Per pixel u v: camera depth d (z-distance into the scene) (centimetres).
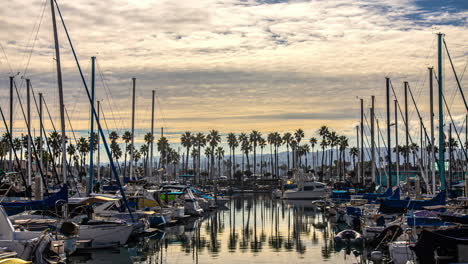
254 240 4506
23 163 7275
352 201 5750
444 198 3772
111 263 3303
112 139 15188
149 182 6612
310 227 5572
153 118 7619
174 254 3747
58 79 4147
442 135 4322
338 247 4053
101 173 13300
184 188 6944
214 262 3438
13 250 2569
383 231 3522
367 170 11594
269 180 17800
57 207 3809
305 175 11188
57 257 2723
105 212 4450
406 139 6212
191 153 19425
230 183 17338
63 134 4178
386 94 6150
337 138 17888
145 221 4694
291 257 3612
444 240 2616
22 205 3628
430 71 5278
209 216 6969
